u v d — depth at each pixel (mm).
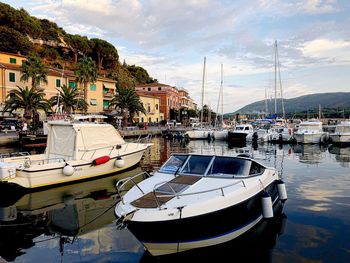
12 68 41594
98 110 54000
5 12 68062
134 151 16906
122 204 6930
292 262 6281
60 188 12844
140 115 67125
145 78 105875
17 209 10133
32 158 14422
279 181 10047
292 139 36656
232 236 7148
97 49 84875
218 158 8828
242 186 7691
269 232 7812
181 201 6715
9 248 7109
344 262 6242
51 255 6734
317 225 8258
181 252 6551
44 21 83812
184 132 43812
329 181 13992
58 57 74750
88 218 9180
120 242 7402
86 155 14508
